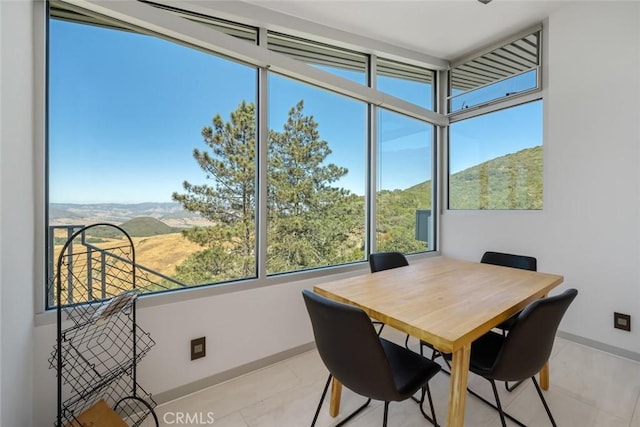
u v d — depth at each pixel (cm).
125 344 162
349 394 183
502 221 299
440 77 352
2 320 108
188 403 175
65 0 149
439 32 275
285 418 162
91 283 161
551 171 262
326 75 244
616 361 218
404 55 303
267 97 223
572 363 215
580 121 243
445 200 354
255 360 211
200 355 188
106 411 139
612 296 228
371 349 110
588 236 240
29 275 134
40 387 140
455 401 112
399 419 161
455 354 113
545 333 125
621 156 222
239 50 199
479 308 132
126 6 159
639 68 213
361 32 268
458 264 230
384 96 287
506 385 183
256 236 222
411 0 227
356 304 140
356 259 285
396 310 130
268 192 228
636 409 166
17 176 123
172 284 188
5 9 112
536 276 190
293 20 236
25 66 131
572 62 246
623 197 222
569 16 245
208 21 211
